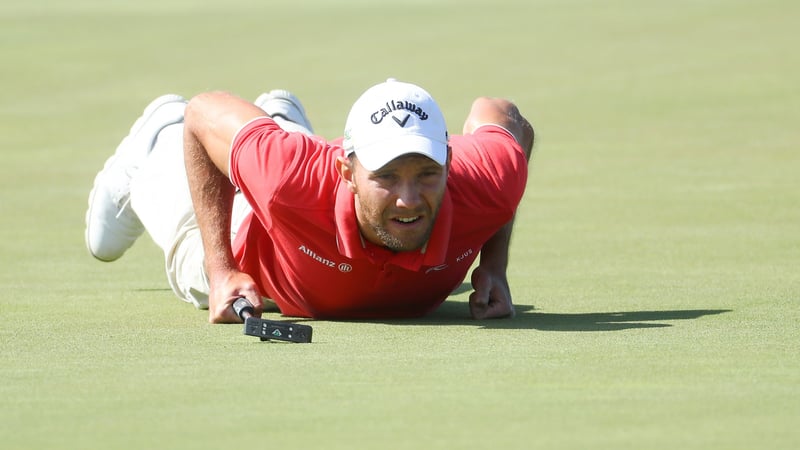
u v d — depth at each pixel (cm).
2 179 4100
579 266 2577
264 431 1274
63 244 2955
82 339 1825
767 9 10306
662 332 1834
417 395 1421
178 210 2247
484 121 2059
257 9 12669
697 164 4156
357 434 1259
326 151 1905
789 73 6619
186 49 8825
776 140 4650
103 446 1230
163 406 1380
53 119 5706
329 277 1956
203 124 1988
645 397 1402
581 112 5606
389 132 1750
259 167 1877
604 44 8450
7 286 2416
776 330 1839
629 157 4369
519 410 1348
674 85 6375
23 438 1261
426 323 1989
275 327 1786
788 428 1270
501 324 1953
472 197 1911
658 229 3022
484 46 8562
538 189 3756
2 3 14138
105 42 9319
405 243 1836
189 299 2192
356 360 1636
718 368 1559
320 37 9531
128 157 2480
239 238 2058
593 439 1235
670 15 10269
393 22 10694
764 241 2806
